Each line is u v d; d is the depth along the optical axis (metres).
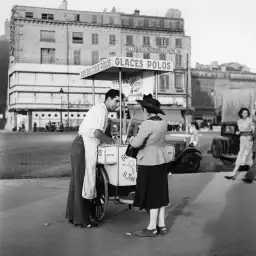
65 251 3.97
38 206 6.07
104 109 5.03
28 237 4.45
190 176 9.43
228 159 12.40
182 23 59.75
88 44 56.06
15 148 19.50
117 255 3.84
